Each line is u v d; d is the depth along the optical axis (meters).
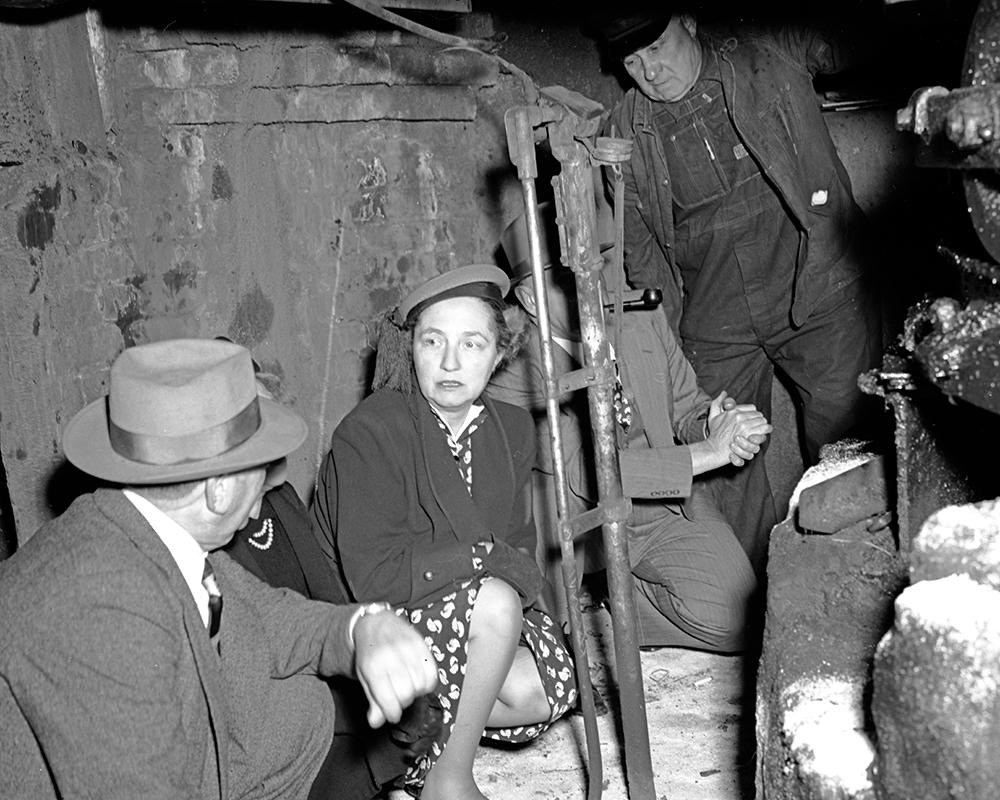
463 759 2.45
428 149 4.00
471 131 4.12
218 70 3.41
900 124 1.49
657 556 3.33
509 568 2.49
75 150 3.14
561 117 2.35
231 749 2.00
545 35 4.28
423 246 4.04
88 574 1.71
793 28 3.93
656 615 3.43
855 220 4.04
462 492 2.56
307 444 3.81
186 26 3.32
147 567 1.74
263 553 2.30
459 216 4.12
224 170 3.51
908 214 4.31
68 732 1.65
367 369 3.93
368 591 2.50
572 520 2.49
